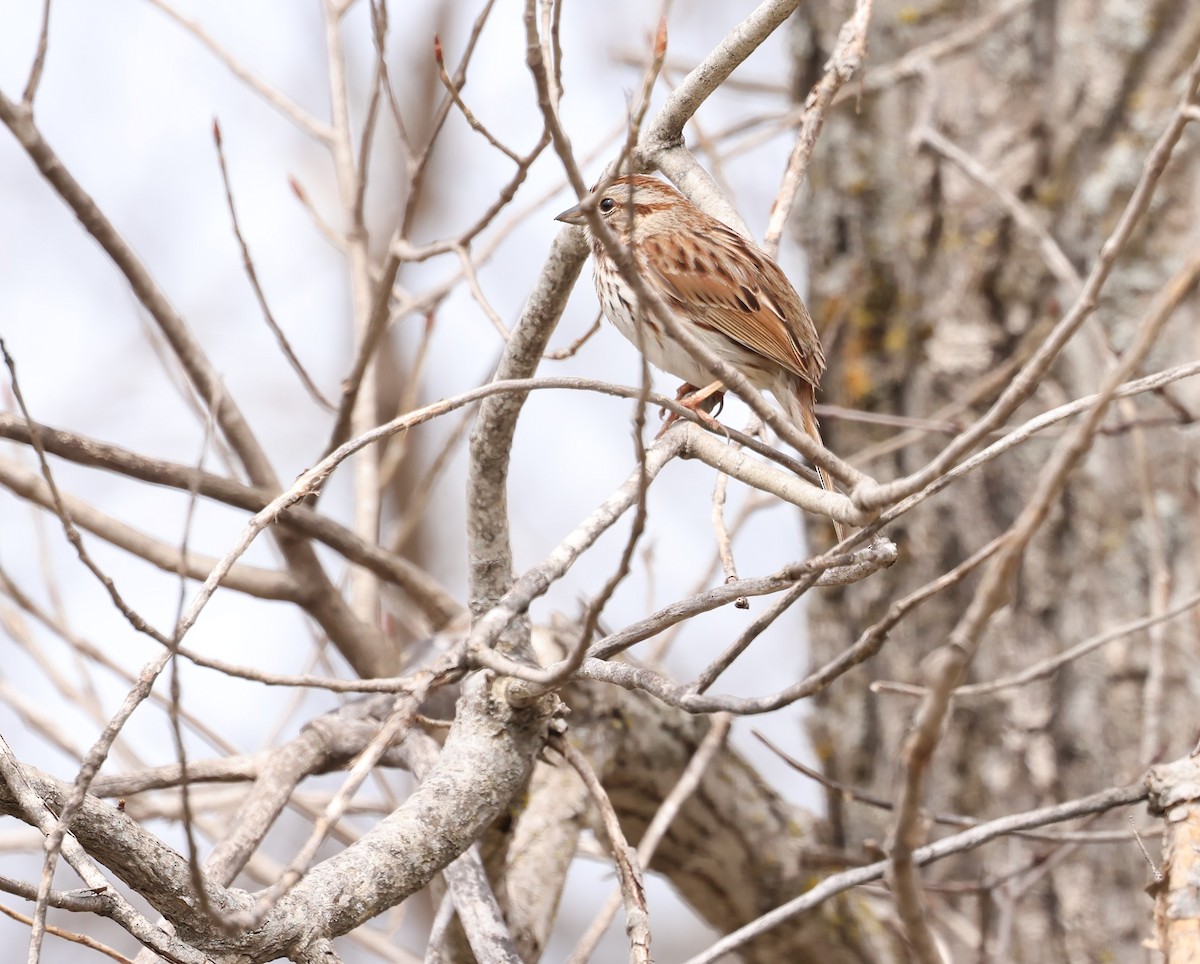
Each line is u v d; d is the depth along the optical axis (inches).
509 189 349.7
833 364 491.2
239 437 386.0
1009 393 194.7
